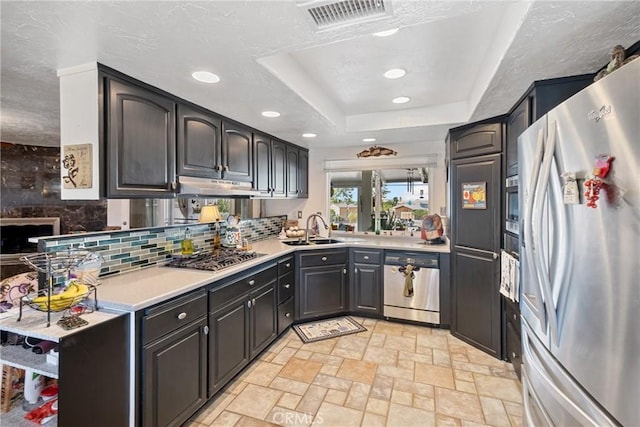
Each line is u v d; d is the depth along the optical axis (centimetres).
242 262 240
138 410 150
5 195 383
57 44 138
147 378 153
